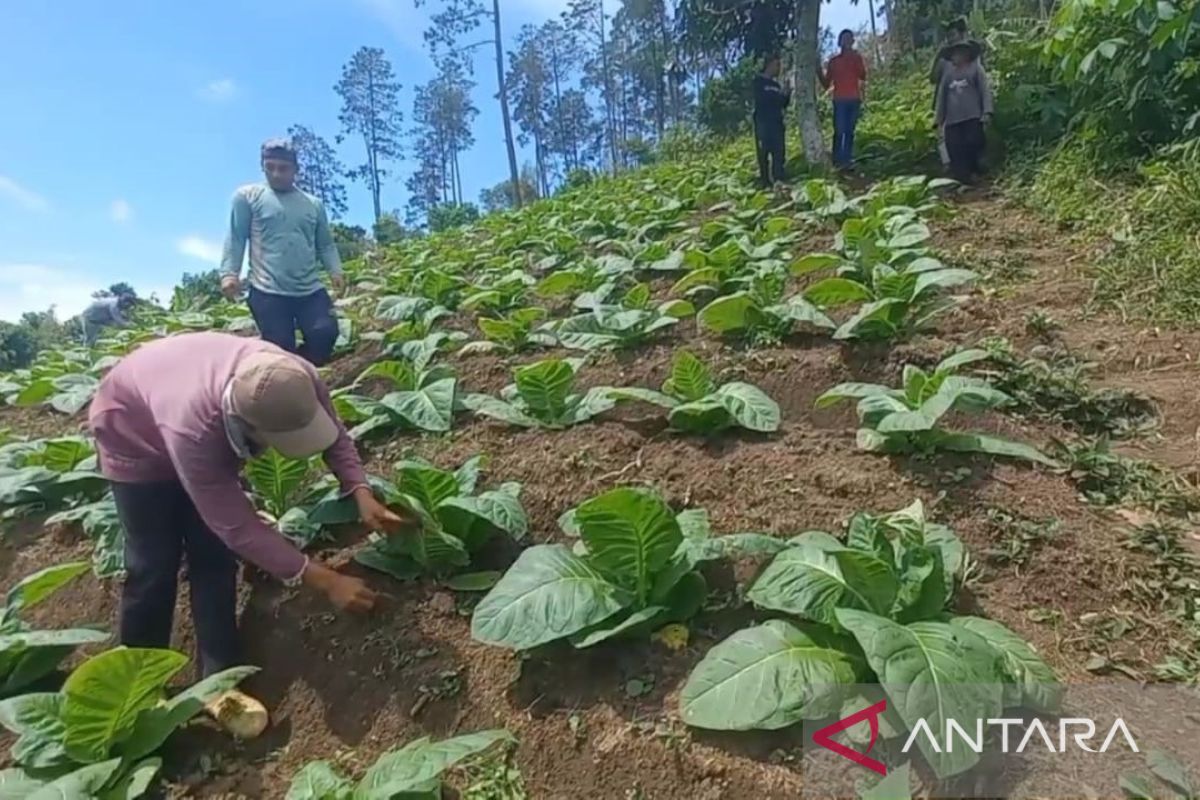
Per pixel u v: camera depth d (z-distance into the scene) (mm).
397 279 10016
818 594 2461
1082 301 5559
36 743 2572
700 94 21594
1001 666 2248
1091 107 8430
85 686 2461
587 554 2807
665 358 5523
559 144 56375
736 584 2941
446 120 57062
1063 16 8336
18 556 4465
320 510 3424
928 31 20938
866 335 5016
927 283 4961
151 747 2658
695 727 2408
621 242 9117
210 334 2986
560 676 2742
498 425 4719
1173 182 6418
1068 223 7180
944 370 3721
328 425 2791
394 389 6090
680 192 11352
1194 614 2689
